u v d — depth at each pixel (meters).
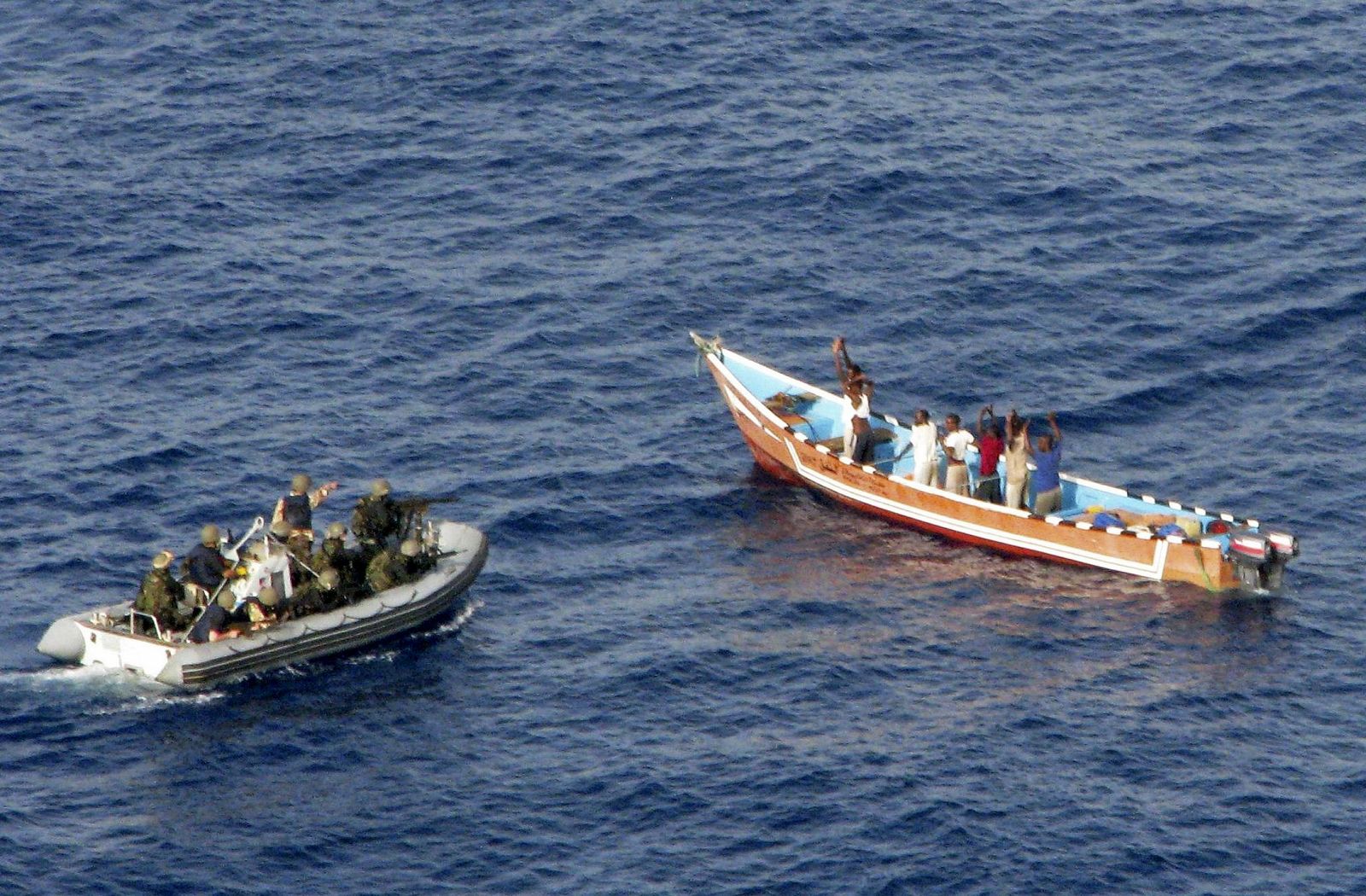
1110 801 111.62
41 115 198.12
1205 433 151.25
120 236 179.12
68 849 108.88
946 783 113.31
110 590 132.88
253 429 152.00
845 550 139.50
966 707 120.19
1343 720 118.44
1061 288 170.00
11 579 133.75
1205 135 191.75
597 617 130.75
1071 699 120.75
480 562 132.12
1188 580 132.88
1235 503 142.12
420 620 129.00
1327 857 107.38
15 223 180.12
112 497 143.12
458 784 114.25
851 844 108.69
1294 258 172.50
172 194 185.50
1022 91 199.75
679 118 196.00
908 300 169.62
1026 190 183.62
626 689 122.69
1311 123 193.00
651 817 111.25
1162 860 107.19
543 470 147.75
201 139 194.25
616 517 142.75
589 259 176.00
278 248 177.62
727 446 152.75
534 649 127.19
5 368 160.00
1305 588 132.12
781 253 176.12
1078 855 107.56
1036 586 134.12
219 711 120.94
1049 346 162.75
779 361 161.88
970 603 132.12
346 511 142.12
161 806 112.50
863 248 176.75
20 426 152.00
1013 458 138.62
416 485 145.50
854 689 122.12
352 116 198.00
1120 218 179.25
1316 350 160.62
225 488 144.38
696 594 133.50
